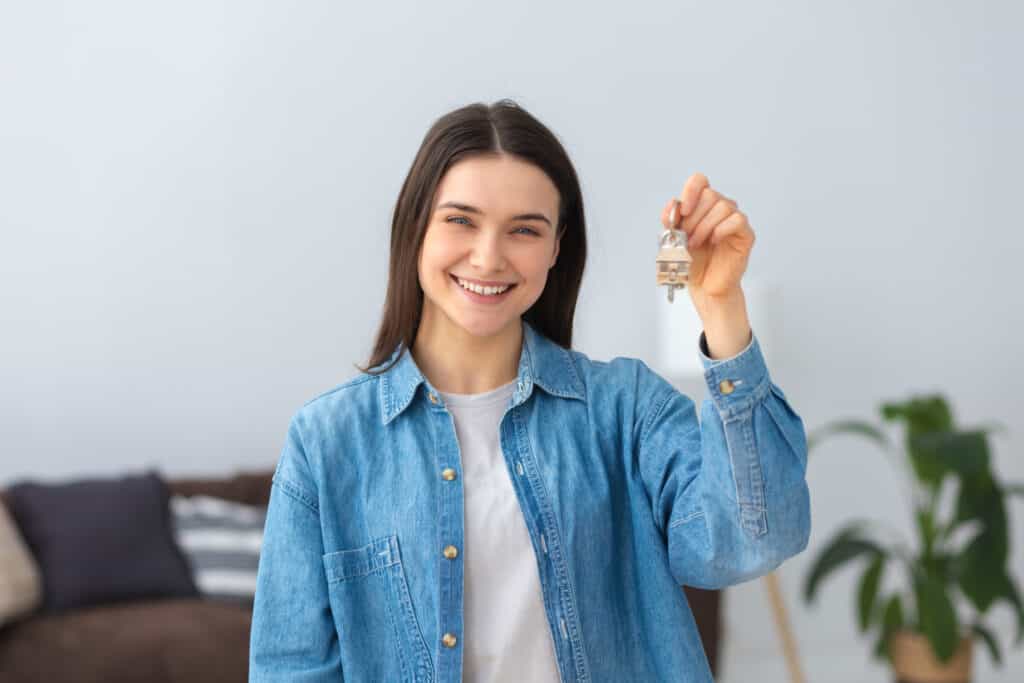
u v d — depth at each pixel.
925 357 4.18
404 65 3.82
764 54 4.05
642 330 3.99
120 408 3.69
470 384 1.25
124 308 3.69
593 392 1.25
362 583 1.19
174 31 3.70
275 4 3.74
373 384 1.25
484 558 1.18
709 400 1.10
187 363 3.73
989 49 4.21
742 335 1.11
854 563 4.18
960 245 4.20
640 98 3.97
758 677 3.97
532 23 3.89
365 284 3.83
